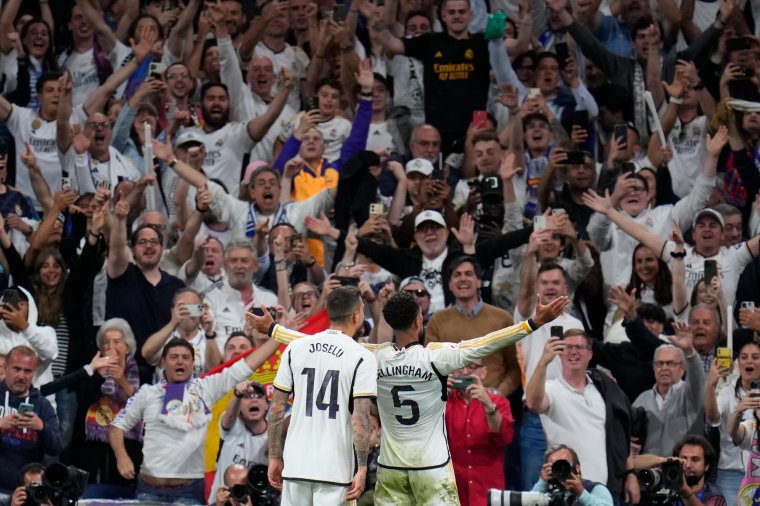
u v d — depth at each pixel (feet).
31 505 103.86
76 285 134.41
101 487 123.85
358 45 176.86
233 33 176.86
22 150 161.48
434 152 159.33
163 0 180.65
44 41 172.45
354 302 93.56
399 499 95.91
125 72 167.94
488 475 112.98
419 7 178.91
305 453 90.74
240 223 147.84
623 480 118.42
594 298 141.08
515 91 158.81
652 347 129.90
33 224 148.25
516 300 139.54
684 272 139.44
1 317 126.00
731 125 159.33
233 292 139.33
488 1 186.80
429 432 95.14
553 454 108.47
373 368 91.61
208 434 122.42
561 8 173.68
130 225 148.66
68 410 127.34
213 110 162.30
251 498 106.93
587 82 177.88
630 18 180.65
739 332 134.72
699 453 117.08
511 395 124.36
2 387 119.96
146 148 145.89
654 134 161.99
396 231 144.87
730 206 149.69
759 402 117.39
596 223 149.28
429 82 167.02
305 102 163.63
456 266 126.41
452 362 93.81
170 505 119.55
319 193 148.56
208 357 128.77
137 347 134.92
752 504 116.06
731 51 168.14
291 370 92.12
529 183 157.99
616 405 119.44
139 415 122.93
